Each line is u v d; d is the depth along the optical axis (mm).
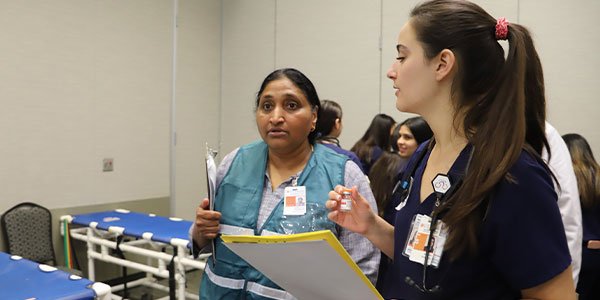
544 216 656
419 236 780
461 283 718
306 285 893
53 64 3404
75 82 3555
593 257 2346
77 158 3588
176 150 4449
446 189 755
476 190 671
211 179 1289
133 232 2939
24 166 3252
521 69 702
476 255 696
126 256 3816
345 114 4250
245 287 1256
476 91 741
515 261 667
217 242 1321
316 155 1375
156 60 4230
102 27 3736
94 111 3699
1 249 3119
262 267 921
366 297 802
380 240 969
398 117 3938
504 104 695
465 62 732
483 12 754
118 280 3730
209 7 4844
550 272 653
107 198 3814
